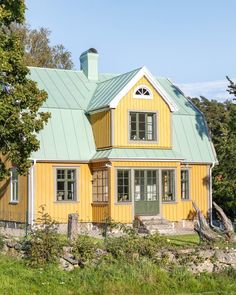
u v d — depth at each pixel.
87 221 34.50
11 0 25.88
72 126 35.50
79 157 34.53
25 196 33.56
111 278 19.02
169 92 40.88
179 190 35.16
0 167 27.00
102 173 34.00
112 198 33.09
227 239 22.20
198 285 19.48
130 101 34.41
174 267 20.02
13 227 34.75
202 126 39.22
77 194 34.34
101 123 34.97
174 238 28.41
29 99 25.86
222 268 20.62
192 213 37.00
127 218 33.44
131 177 33.72
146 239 20.75
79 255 19.83
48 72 39.06
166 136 35.41
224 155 35.12
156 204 34.34
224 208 38.34
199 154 37.75
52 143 34.22
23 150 25.84
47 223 21.03
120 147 33.94
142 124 34.81
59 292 18.27
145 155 34.06
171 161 34.81
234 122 35.72
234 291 19.20
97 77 40.06
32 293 18.09
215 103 52.91
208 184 37.91
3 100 24.64
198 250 20.66
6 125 24.83
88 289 18.53
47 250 19.83
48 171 33.66
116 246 20.14
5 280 18.69
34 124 25.64
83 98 37.47
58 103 36.16
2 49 25.06
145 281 19.12
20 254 20.55
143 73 34.69
